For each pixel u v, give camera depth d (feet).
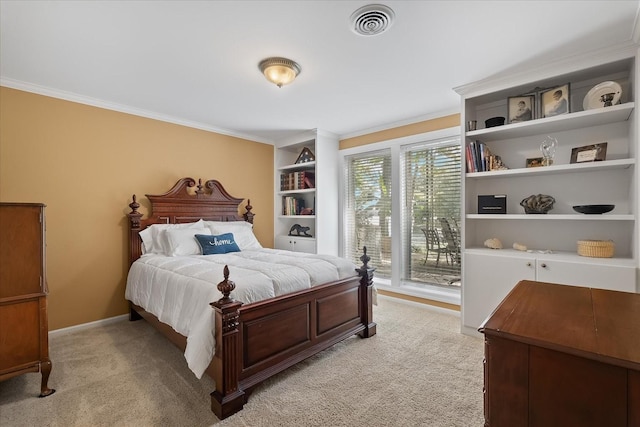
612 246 7.36
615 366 2.29
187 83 8.77
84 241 9.83
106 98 9.93
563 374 2.51
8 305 5.84
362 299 9.14
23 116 8.72
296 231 15.34
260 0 5.31
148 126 11.30
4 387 6.42
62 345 8.52
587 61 7.27
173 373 7.00
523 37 6.54
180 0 5.29
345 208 14.84
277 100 10.16
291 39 6.57
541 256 7.87
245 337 6.07
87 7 5.44
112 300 10.40
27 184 8.80
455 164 11.28
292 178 15.40
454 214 11.30
